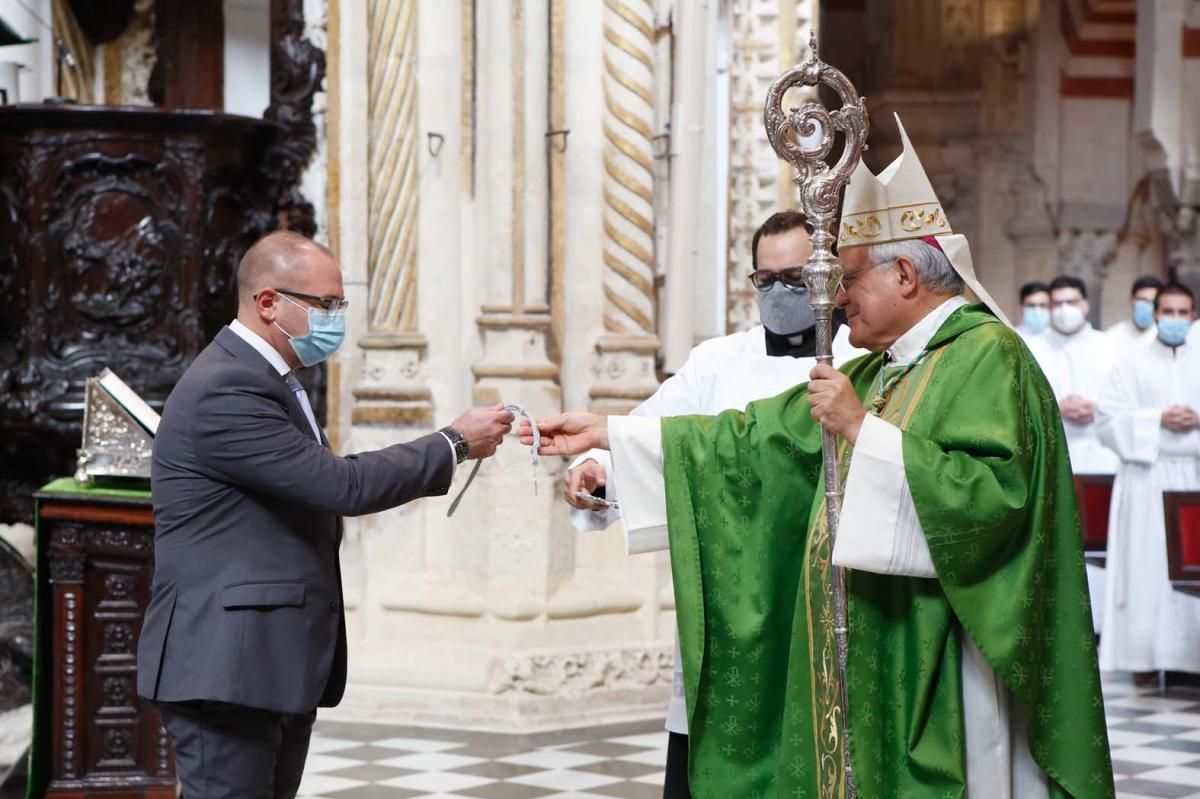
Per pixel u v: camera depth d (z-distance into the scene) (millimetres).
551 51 8656
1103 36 17672
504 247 8516
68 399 8875
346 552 8898
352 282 9188
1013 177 17828
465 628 8453
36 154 8930
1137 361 10617
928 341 3607
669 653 8688
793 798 3615
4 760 6559
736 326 9805
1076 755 3441
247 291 4238
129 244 9000
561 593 8477
